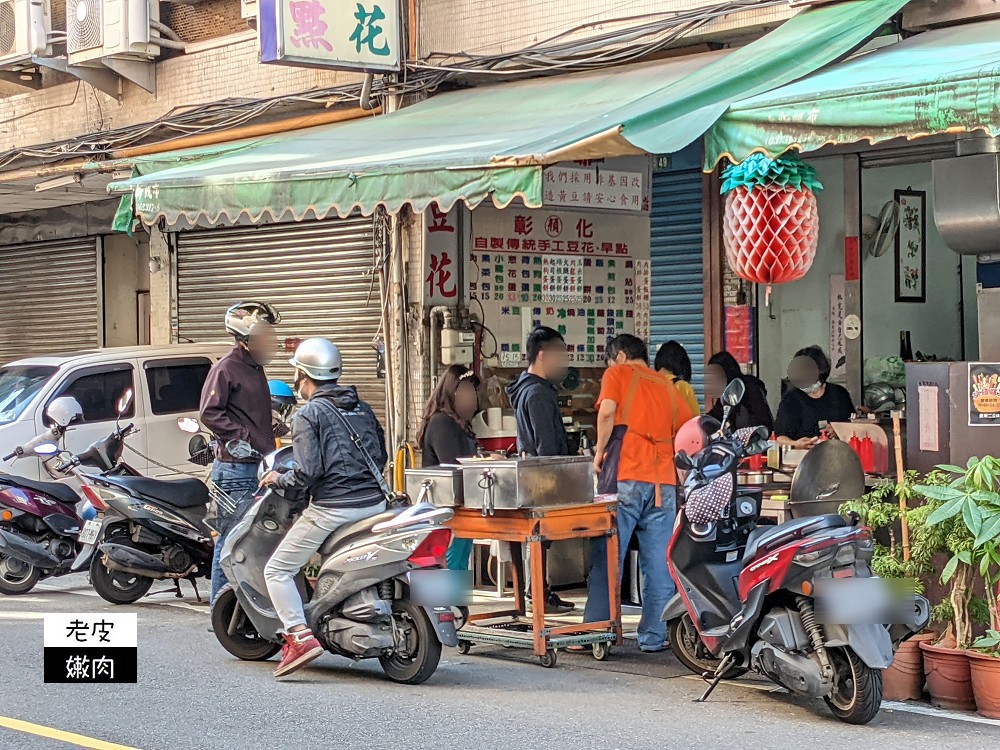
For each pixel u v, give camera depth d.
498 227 12.23
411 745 6.30
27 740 6.37
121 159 15.16
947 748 6.21
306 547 7.63
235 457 8.62
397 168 9.01
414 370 12.38
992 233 8.39
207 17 14.88
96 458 10.71
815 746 6.26
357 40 12.01
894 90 7.27
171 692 7.45
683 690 7.54
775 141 7.74
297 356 7.75
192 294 15.27
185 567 10.52
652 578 8.51
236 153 11.86
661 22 10.76
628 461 8.50
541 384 8.72
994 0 9.20
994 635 6.80
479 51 12.11
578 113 9.66
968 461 7.19
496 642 8.31
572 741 6.37
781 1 9.98
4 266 19.16
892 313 11.60
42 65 15.77
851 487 7.71
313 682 7.73
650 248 12.24
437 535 7.57
